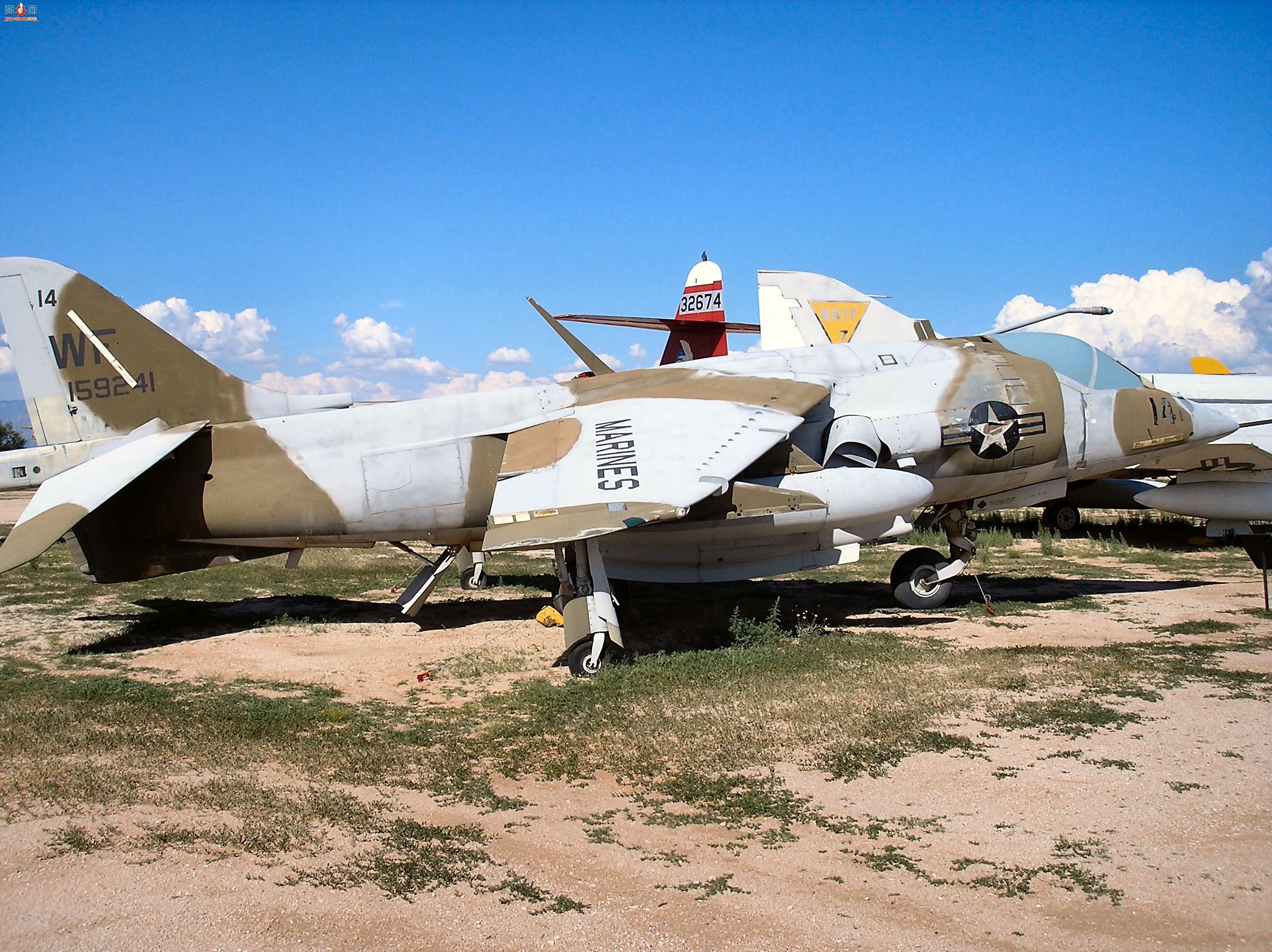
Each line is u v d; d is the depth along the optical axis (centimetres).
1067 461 1255
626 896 480
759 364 1212
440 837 548
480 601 1382
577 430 1079
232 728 755
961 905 468
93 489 1013
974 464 1191
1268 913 455
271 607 1336
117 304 1158
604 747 709
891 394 1180
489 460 1133
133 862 512
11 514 3150
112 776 642
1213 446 1770
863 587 1424
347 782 642
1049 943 432
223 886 486
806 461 1139
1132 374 1322
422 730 762
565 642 942
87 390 1154
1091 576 1531
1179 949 425
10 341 1141
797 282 2222
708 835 555
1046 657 947
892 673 891
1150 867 503
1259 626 1102
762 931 445
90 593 1439
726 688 852
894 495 1084
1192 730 714
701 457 971
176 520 1120
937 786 619
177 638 1134
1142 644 1006
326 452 1125
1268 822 553
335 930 444
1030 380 1214
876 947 430
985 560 1720
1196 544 1922
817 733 725
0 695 853
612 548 1127
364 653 1050
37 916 454
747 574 1128
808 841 544
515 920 454
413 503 1121
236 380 1174
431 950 427
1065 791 604
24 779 636
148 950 426
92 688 874
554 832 560
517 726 767
